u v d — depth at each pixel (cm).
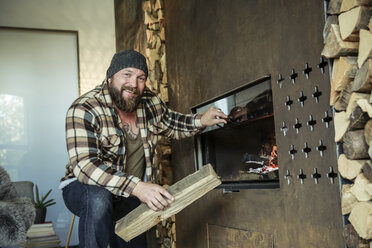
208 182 163
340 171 137
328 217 146
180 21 263
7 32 488
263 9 184
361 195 126
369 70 120
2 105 477
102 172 179
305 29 158
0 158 470
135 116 212
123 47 388
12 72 484
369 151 122
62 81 498
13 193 194
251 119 194
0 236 178
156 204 162
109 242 186
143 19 328
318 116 151
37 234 288
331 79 141
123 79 194
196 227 242
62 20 506
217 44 221
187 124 224
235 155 216
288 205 168
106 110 197
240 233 200
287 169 168
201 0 237
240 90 202
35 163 478
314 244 153
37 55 494
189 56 251
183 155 260
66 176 204
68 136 188
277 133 174
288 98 167
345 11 132
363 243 128
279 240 173
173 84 272
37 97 488
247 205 196
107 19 521
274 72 176
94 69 510
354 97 127
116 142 196
